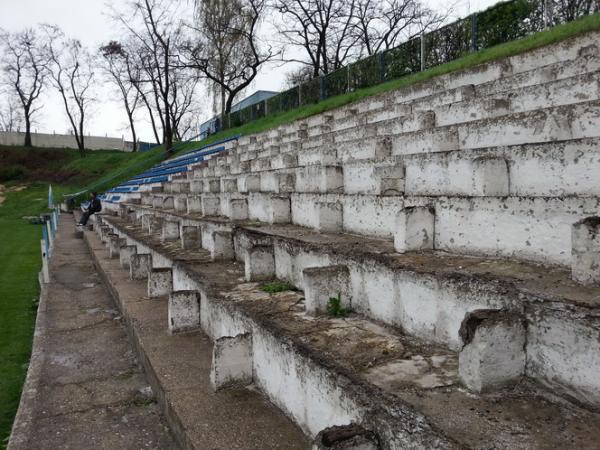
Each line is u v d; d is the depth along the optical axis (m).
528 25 15.25
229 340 4.33
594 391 2.54
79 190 36.84
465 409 2.65
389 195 5.66
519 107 7.13
